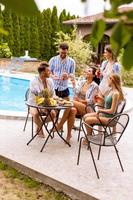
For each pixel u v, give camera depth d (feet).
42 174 15.42
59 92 22.65
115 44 2.22
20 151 18.31
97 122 18.44
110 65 21.54
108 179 15.28
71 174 15.57
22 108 35.14
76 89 22.00
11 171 16.42
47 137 19.51
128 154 19.24
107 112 17.76
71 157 17.93
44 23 85.40
